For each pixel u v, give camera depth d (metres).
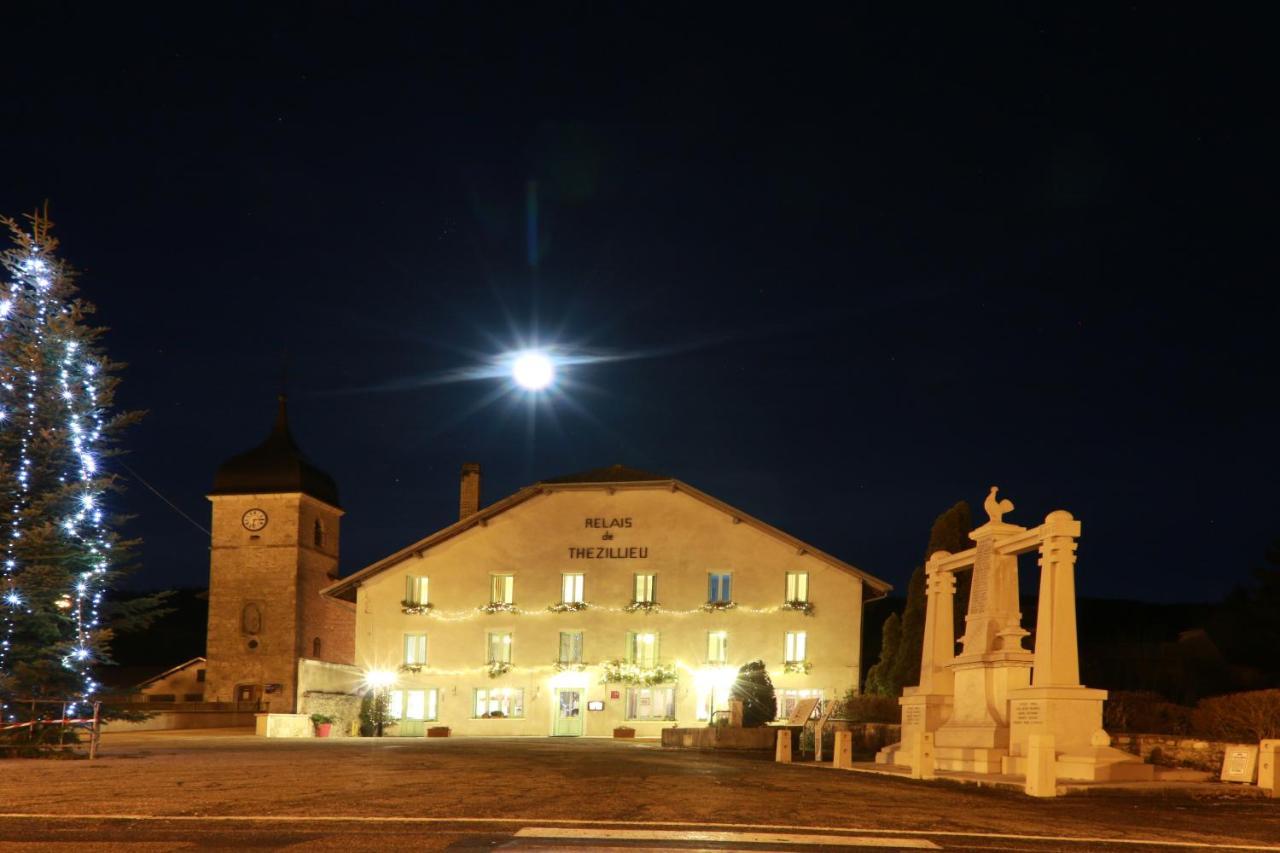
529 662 49.19
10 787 14.80
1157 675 39.03
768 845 10.51
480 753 24.81
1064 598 20.38
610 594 49.19
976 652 22.69
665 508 49.44
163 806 12.57
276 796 13.67
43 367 23.14
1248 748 19.09
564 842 10.33
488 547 50.41
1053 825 13.15
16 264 23.42
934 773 21.17
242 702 62.06
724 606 48.03
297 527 64.25
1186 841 12.13
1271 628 35.69
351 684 49.16
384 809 12.42
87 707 23.47
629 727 47.34
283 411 67.31
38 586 22.44
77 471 23.64
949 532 33.81
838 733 24.19
